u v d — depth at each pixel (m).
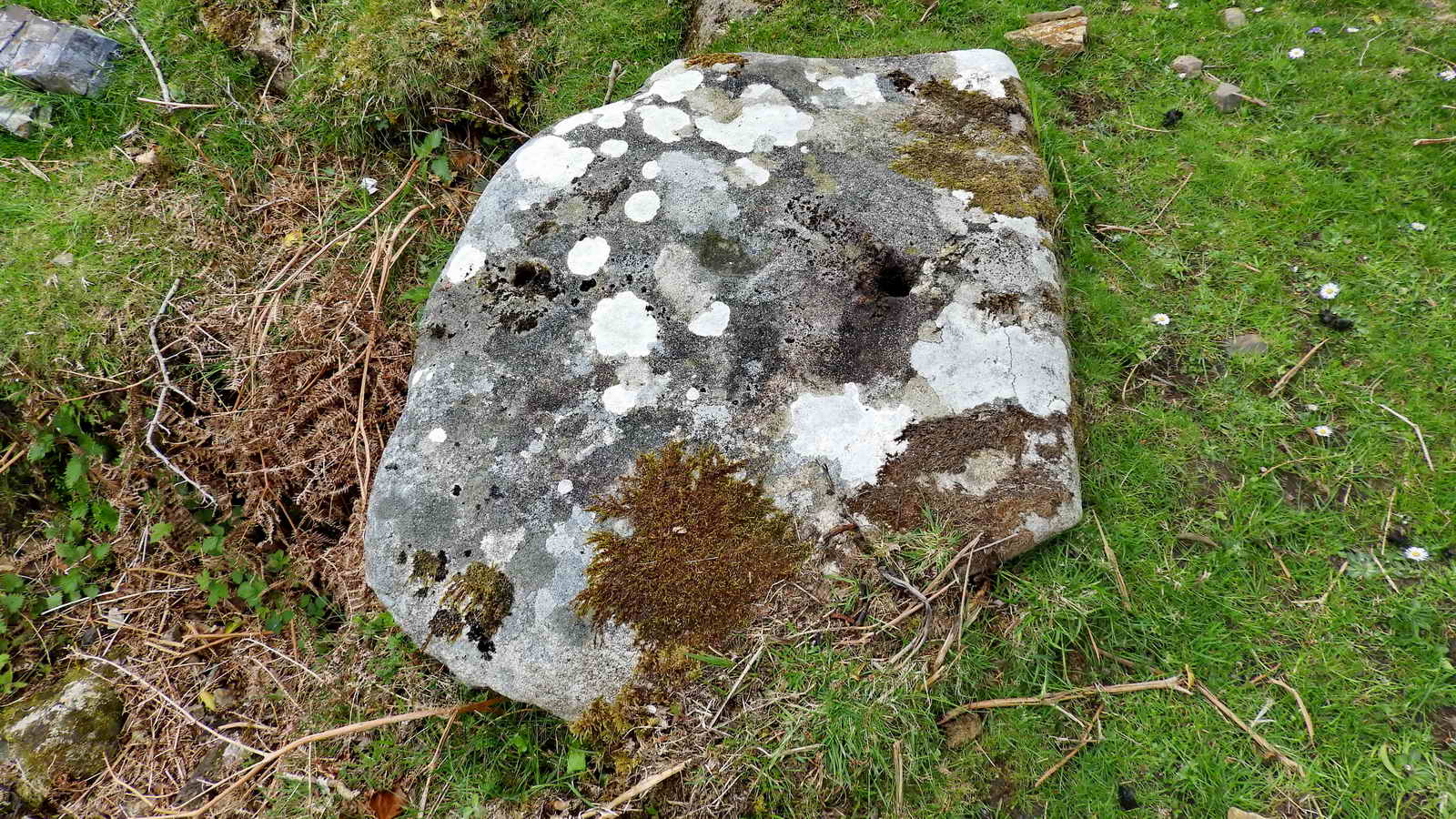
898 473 1.85
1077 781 1.77
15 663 2.49
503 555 1.82
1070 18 3.16
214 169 3.09
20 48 3.12
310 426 2.58
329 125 3.13
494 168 3.16
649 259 2.12
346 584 2.40
